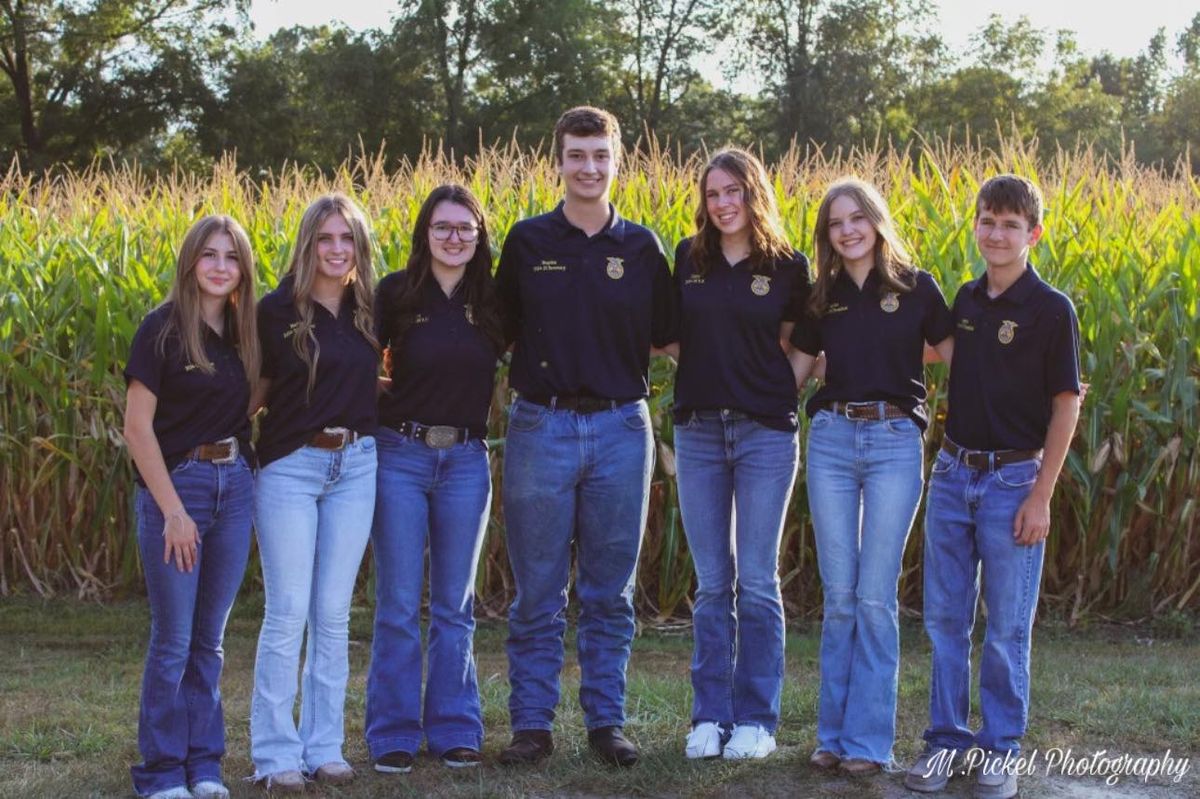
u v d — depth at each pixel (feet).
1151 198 27.91
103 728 15.62
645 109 142.92
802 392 22.08
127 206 29.58
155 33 124.77
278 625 13.29
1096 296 22.03
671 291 14.43
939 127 138.31
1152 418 21.44
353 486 13.51
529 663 14.46
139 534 12.82
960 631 13.80
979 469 13.50
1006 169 25.93
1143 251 23.94
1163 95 206.80
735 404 14.01
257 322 13.28
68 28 120.47
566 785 13.60
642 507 14.32
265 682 13.32
